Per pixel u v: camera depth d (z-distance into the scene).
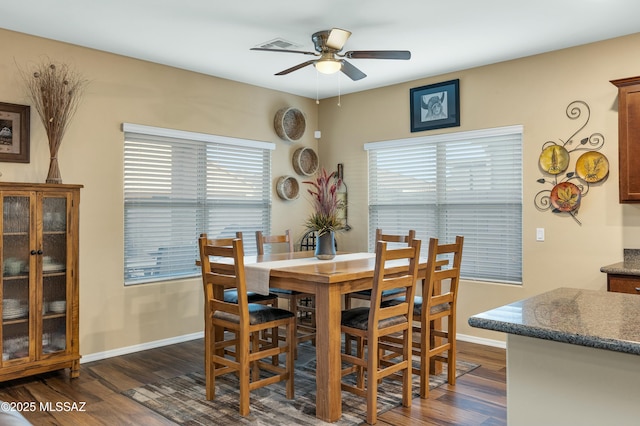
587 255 3.94
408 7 3.25
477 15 3.39
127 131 4.25
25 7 3.23
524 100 4.29
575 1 3.14
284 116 5.46
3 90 3.59
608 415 1.40
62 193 3.54
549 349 1.51
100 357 4.09
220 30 3.67
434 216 4.99
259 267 3.29
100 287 4.10
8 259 3.31
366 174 5.55
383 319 2.99
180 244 4.71
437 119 4.87
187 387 3.44
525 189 4.28
